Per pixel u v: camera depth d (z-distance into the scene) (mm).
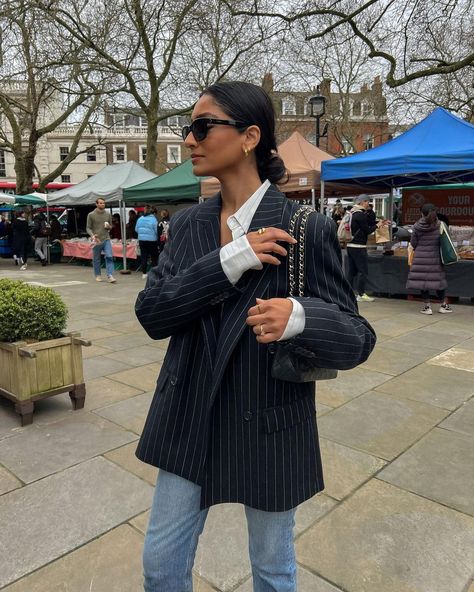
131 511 2459
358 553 2160
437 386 4250
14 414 3641
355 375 4539
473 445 3164
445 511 2459
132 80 16375
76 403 3719
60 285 10758
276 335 1050
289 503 1208
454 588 1961
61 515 2424
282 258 1172
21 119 20312
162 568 1266
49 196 15773
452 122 8086
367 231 8391
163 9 15664
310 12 11172
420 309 7832
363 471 2846
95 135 37469
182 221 1359
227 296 1159
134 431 3365
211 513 2443
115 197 13016
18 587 1960
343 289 1221
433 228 7117
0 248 18375
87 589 1954
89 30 15234
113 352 5375
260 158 1283
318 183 9398
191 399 1241
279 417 1191
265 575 1315
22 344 3367
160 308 1183
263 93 1251
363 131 33719
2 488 2656
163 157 38938
